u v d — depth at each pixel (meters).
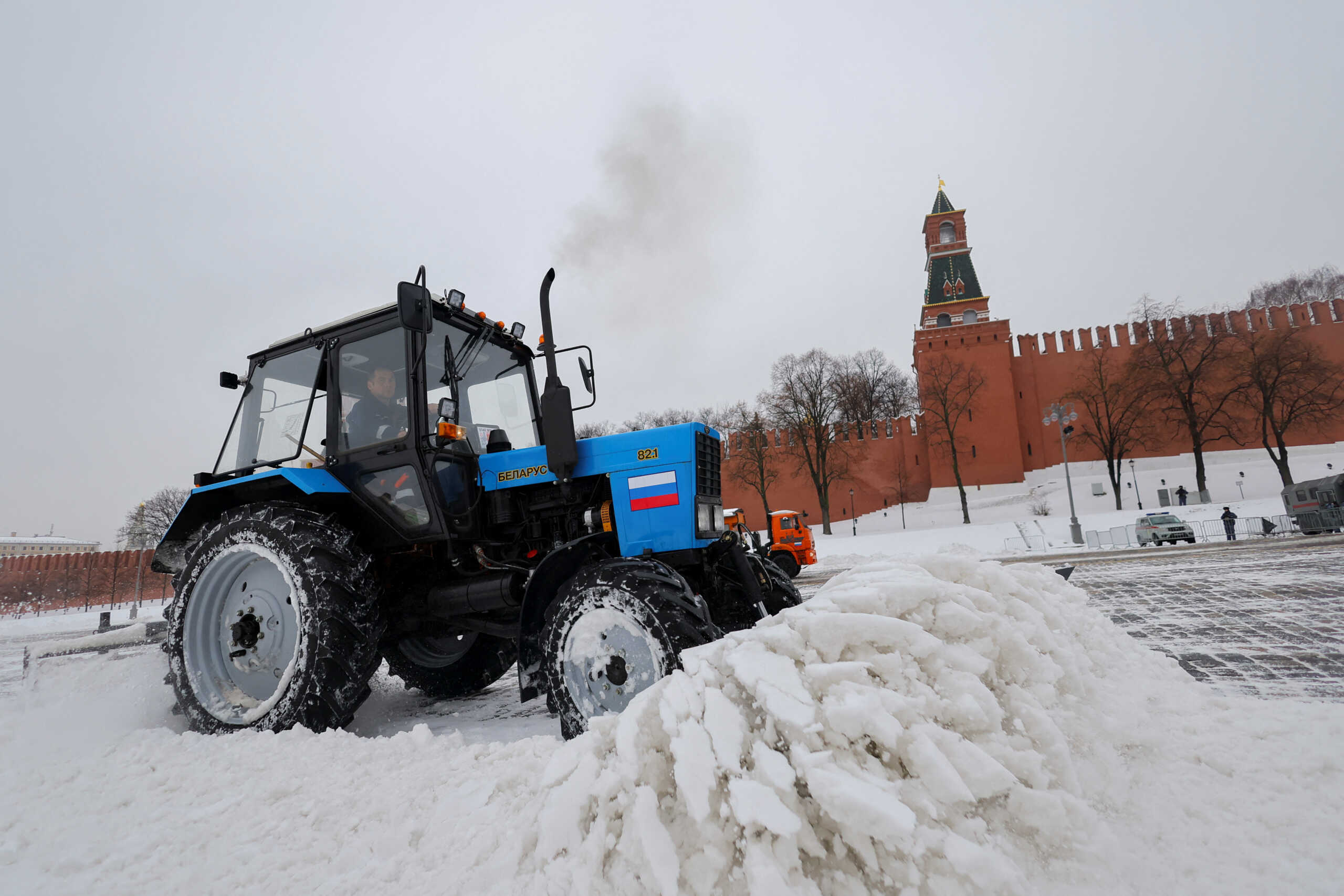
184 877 1.80
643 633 2.74
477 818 1.94
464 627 3.89
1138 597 6.98
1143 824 1.57
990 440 42.72
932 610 1.77
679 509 3.37
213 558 3.70
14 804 2.39
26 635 16.91
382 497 3.74
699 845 1.37
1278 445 33.00
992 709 1.54
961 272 49.22
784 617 1.78
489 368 4.35
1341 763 1.75
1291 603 5.97
